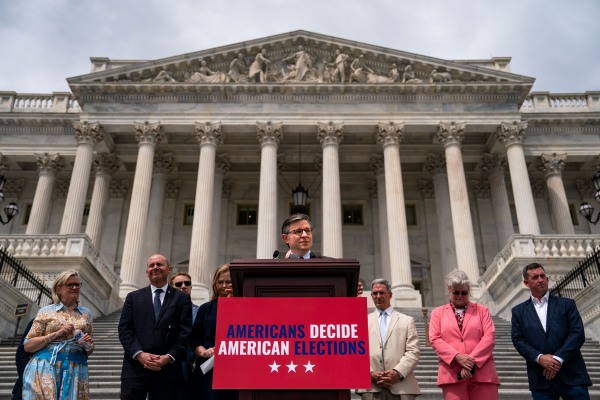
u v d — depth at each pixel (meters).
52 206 41.09
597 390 13.29
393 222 32.41
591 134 39.34
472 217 40.34
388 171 33.94
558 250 26.16
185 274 9.76
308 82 35.62
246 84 35.47
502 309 27.23
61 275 7.74
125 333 7.63
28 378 7.01
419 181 41.97
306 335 4.53
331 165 33.97
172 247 40.03
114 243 39.72
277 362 4.47
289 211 41.12
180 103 35.72
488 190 40.81
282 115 35.41
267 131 34.75
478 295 30.42
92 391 12.52
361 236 40.91
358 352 4.48
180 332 7.64
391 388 7.84
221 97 35.88
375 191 41.69
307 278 4.77
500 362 15.65
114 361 15.55
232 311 4.59
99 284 27.02
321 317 4.57
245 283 4.77
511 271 26.05
